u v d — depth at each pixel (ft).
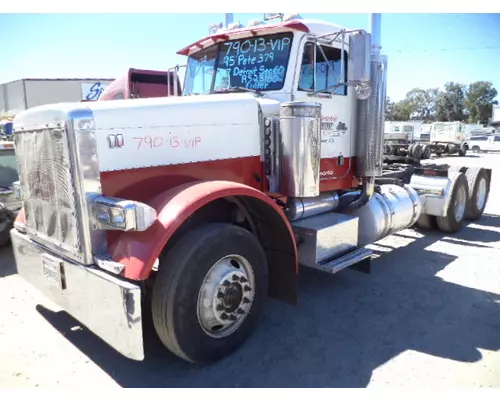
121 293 8.02
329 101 14.06
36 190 10.31
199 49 15.47
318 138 11.83
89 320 8.99
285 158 11.84
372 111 14.96
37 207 10.48
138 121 9.61
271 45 13.28
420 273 16.16
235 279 9.76
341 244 13.65
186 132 10.50
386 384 9.11
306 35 12.84
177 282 8.77
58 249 9.91
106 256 8.89
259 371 9.59
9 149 20.43
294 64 12.73
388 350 10.50
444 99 254.27
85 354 10.29
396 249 19.51
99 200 8.67
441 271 16.40
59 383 9.13
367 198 15.65
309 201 13.99
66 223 9.31
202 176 10.88
